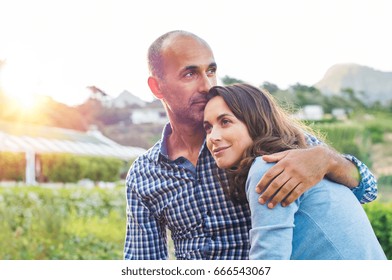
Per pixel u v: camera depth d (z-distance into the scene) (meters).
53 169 15.16
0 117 17.89
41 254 7.97
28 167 15.26
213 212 2.60
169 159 2.68
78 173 15.35
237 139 2.28
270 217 2.04
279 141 2.26
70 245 8.09
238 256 2.57
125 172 17.22
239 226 2.58
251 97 2.33
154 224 2.81
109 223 8.70
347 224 2.12
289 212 2.05
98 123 18.73
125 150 18.00
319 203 2.12
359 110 16.47
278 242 2.01
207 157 2.60
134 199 2.83
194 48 2.65
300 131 2.45
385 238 6.55
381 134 15.01
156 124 18.28
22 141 15.89
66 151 16.11
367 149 14.41
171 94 2.68
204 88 2.65
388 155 14.64
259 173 2.09
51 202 8.58
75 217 8.56
